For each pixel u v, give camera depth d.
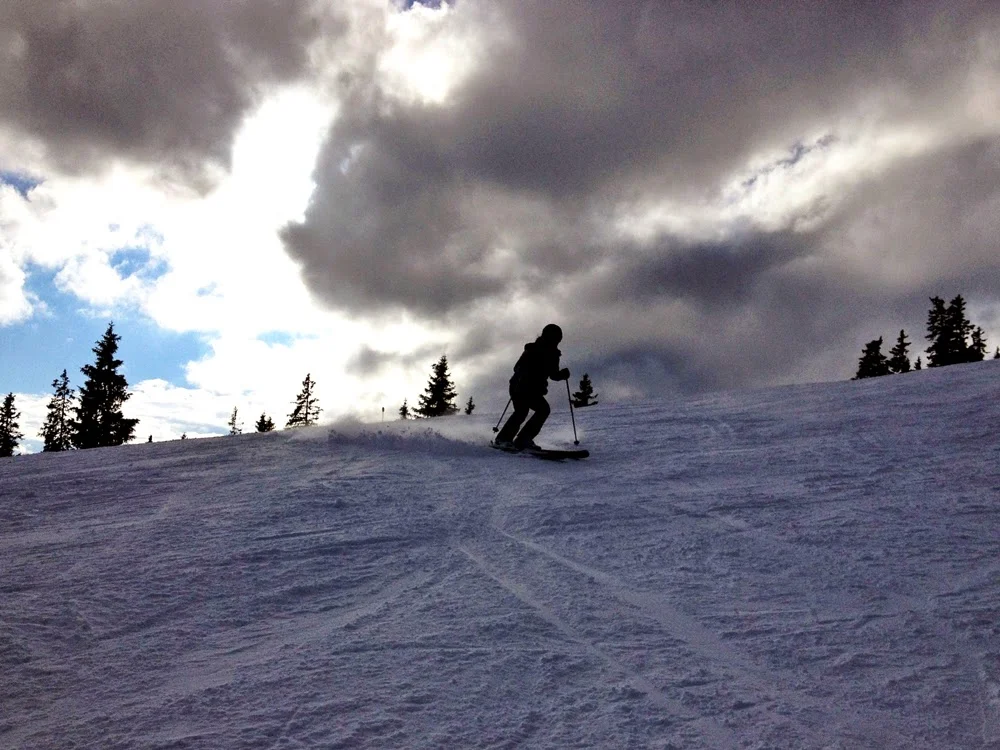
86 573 4.94
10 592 4.56
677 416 12.38
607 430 11.44
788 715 2.87
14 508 7.37
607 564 4.95
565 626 3.85
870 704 2.96
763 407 12.68
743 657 3.42
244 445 11.28
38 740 2.77
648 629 3.79
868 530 5.47
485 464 9.05
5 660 3.53
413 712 2.92
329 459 9.53
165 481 8.53
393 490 7.44
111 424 57.81
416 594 4.41
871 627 3.73
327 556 5.23
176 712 2.97
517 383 9.92
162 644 3.73
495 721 2.84
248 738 2.73
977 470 7.20
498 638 3.70
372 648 3.59
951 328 67.62
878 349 69.50
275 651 3.60
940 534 5.30
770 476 7.53
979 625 3.70
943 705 2.94
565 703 2.99
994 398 11.13
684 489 7.20
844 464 7.82
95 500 7.65
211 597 4.42
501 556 5.19
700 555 5.07
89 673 3.40
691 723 2.81
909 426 9.66
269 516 6.40
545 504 6.71
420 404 68.25
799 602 4.13
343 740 2.70
